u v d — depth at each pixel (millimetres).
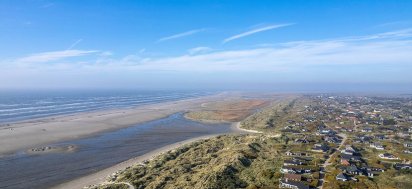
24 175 99500
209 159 115000
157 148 142750
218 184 84688
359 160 111938
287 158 113250
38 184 92125
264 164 105062
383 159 117500
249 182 89125
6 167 106875
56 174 101250
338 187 85125
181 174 97188
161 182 88812
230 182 87250
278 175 93875
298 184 85062
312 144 138250
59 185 91625
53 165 110812
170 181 90625
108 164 114125
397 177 95688
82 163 114438
